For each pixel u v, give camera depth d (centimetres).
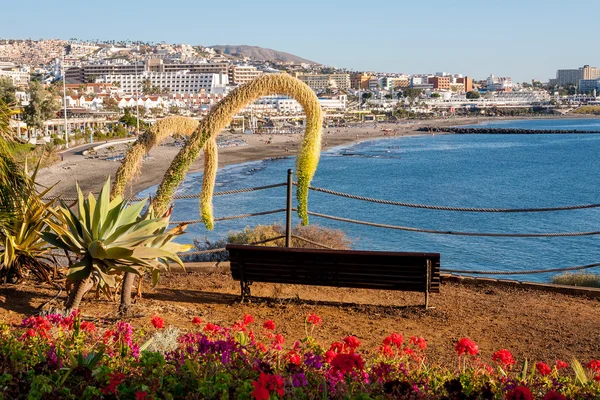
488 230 3366
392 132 16088
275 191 5125
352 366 308
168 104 17262
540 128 18612
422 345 411
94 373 323
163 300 669
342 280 657
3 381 308
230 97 498
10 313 584
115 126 11569
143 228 539
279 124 17412
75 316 464
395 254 634
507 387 334
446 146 11794
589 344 555
